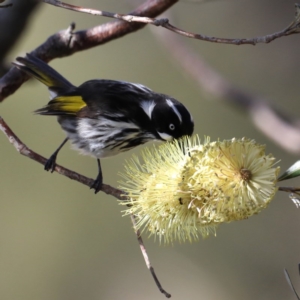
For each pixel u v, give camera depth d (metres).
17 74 8.53
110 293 14.41
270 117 10.87
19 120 14.86
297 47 14.33
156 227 6.05
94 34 8.19
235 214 5.66
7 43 9.17
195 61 11.73
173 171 6.02
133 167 6.27
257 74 14.39
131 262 14.61
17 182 14.68
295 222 14.04
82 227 14.73
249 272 14.05
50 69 9.46
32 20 9.29
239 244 14.26
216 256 14.34
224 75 14.42
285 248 13.95
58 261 14.57
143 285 14.44
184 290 14.26
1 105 14.84
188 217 5.93
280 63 14.37
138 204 6.14
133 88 9.27
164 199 5.97
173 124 8.68
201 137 14.34
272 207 14.20
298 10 5.61
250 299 13.91
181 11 14.55
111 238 14.73
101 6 15.02
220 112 14.53
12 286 14.45
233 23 14.52
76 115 9.42
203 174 5.78
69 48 8.33
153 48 15.20
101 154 9.69
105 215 14.86
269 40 5.64
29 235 14.63
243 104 11.06
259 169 5.64
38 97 15.03
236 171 5.68
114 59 15.26
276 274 13.81
